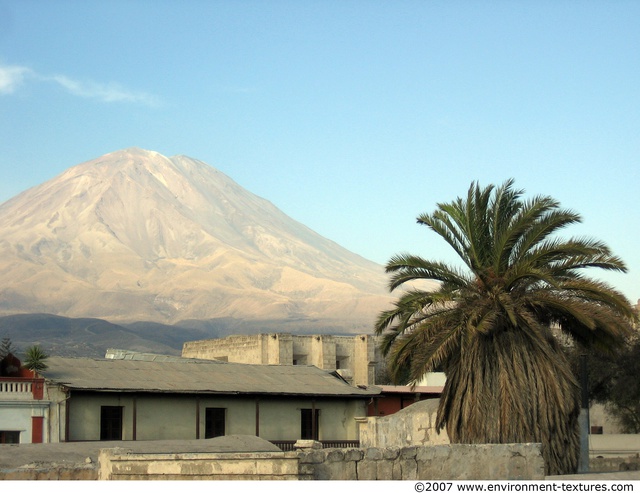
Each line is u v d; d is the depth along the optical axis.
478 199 38.97
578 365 63.06
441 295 37.69
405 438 46.31
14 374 49.75
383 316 38.78
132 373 51.31
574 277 38.03
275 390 53.16
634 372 63.31
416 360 36.25
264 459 19.61
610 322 36.38
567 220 37.81
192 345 90.38
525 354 36.56
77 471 25.75
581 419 43.12
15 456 33.28
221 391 50.69
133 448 35.91
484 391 36.47
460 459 22.72
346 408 56.72
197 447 37.06
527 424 35.69
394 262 39.16
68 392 46.66
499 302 37.22
